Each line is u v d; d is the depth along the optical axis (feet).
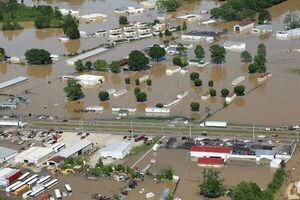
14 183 279.28
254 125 329.93
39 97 405.18
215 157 292.40
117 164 291.58
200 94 391.86
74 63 476.13
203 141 310.24
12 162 303.89
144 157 298.76
